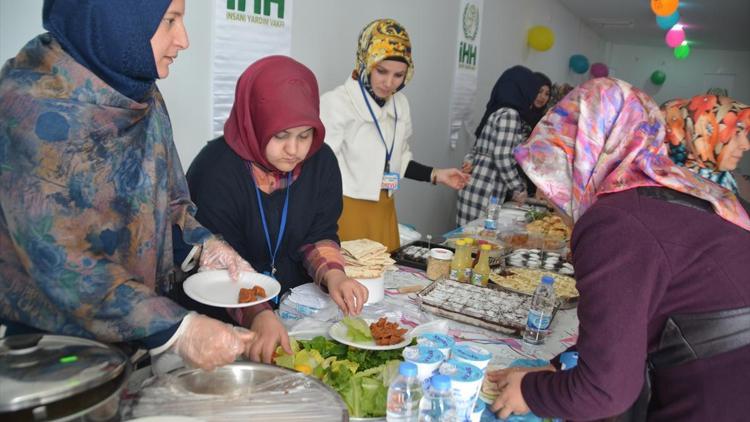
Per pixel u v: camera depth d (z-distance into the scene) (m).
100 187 1.01
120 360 0.79
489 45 5.38
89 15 0.97
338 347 1.25
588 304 0.86
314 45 2.94
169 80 2.19
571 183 1.01
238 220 1.54
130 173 1.08
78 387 0.70
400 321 1.51
